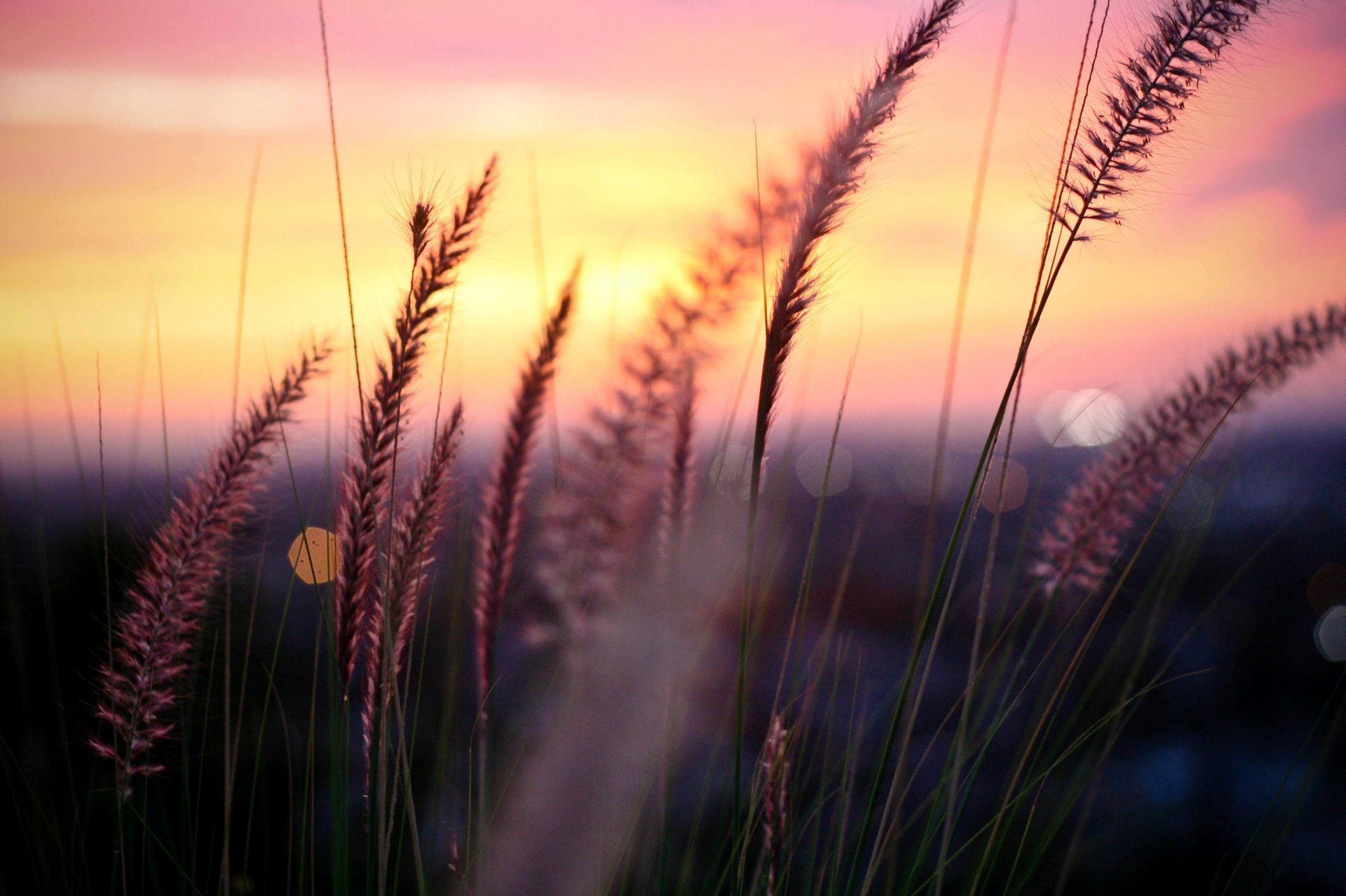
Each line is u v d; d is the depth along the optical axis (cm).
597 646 55
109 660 60
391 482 56
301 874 60
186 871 63
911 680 55
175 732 62
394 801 55
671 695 57
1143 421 65
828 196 49
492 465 56
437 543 57
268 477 60
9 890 64
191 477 60
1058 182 55
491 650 57
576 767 55
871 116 49
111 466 63
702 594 57
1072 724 65
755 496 52
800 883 64
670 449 57
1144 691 65
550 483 54
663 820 59
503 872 55
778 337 50
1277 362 64
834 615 63
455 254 55
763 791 57
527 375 56
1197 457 63
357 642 57
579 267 56
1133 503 65
